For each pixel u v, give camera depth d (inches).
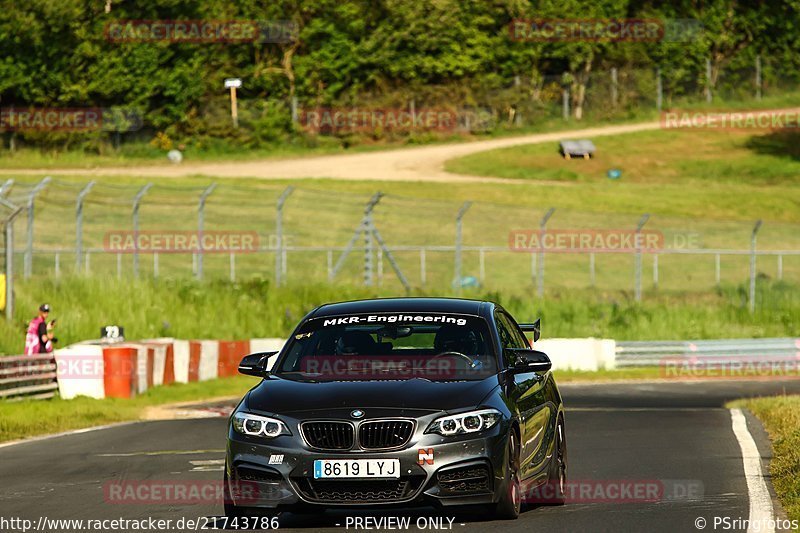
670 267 7485.2
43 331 3651.6
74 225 7795.3
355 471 1185.4
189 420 2908.5
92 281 5374.0
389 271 7249.0
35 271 6510.8
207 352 4431.6
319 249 6141.7
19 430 2650.1
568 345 4867.1
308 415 1207.6
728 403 3216.0
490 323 1381.6
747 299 6668.3
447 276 7170.3
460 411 1208.8
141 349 3841.0
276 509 1224.8
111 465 1947.6
